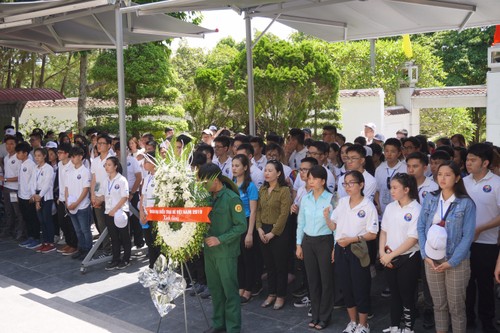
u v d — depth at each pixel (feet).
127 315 18.47
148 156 21.11
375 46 80.28
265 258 18.76
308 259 16.72
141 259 25.18
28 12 24.81
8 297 19.31
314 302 16.83
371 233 15.39
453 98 71.72
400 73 77.10
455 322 14.24
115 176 23.47
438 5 25.53
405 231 14.88
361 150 17.97
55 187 28.07
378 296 19.57
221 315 16.58
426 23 30.73
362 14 29.35
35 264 24.91
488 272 15.62
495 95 50.21
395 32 33.17
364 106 67.77
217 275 16.24
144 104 52.65
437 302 14.37
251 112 31.45
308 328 16.90
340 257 15.88
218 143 22.71
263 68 52.90
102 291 20.98
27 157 27.86
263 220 18.54
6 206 30.25
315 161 18.35
